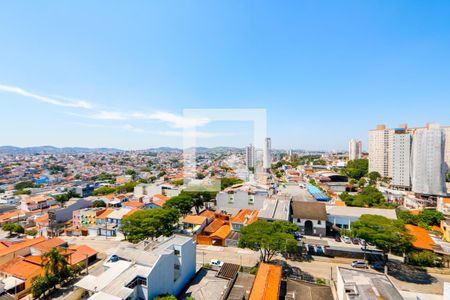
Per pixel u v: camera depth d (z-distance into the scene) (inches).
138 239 1614.2
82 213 2276.1
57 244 1630.2
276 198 2268.7
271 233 1339.8
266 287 959.0
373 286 905.5
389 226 1374.3
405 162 3900.1
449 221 1905.8
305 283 1111.6
